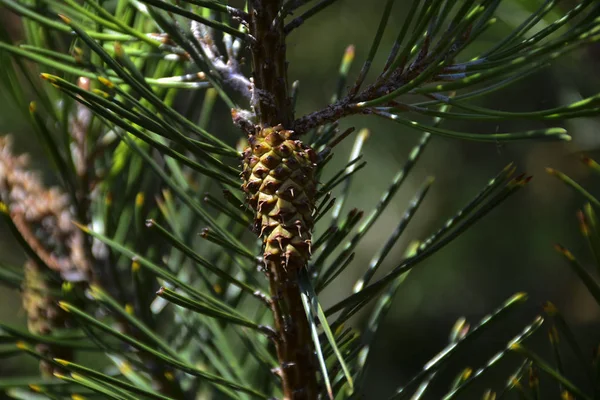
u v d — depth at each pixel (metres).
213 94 0.79
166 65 0.76
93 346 0.79
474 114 0.69
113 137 0.81
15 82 0.79
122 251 0.71
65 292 0.78
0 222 1.49
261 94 0.69
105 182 0.82
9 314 1.64
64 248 0.82
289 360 0.71
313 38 1.64
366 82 1.61
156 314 0.82
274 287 0.70
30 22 0.76
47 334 0.80
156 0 0.67
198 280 0.81
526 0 0.84
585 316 1.71
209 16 0.73
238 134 1.36
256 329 0.70
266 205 0.67
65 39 0.80
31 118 0.80
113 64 0.68
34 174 0.83
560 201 1.70
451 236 0.68
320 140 0.73
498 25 1.02
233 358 0.76
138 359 0.80
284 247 0.67
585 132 0.96
